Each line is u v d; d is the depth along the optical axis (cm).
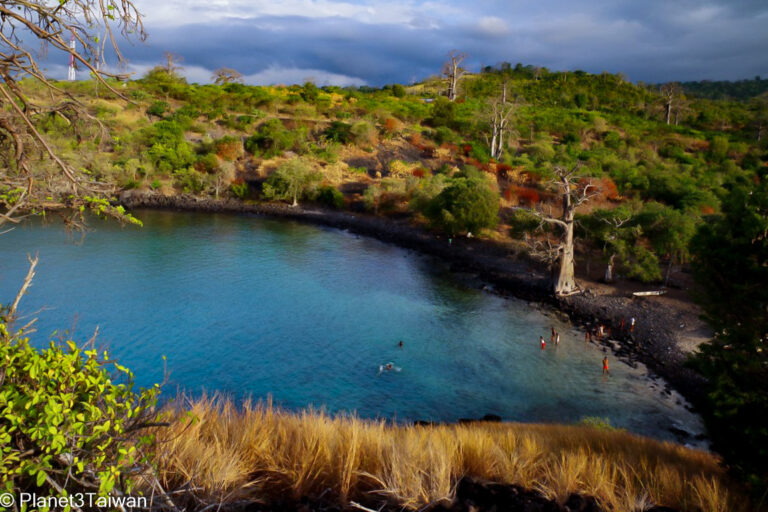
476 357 2916
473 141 9569
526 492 601
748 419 829
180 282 4034
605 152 8794
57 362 359
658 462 813
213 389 2403
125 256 4634
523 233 5019
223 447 579
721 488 720
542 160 8306
